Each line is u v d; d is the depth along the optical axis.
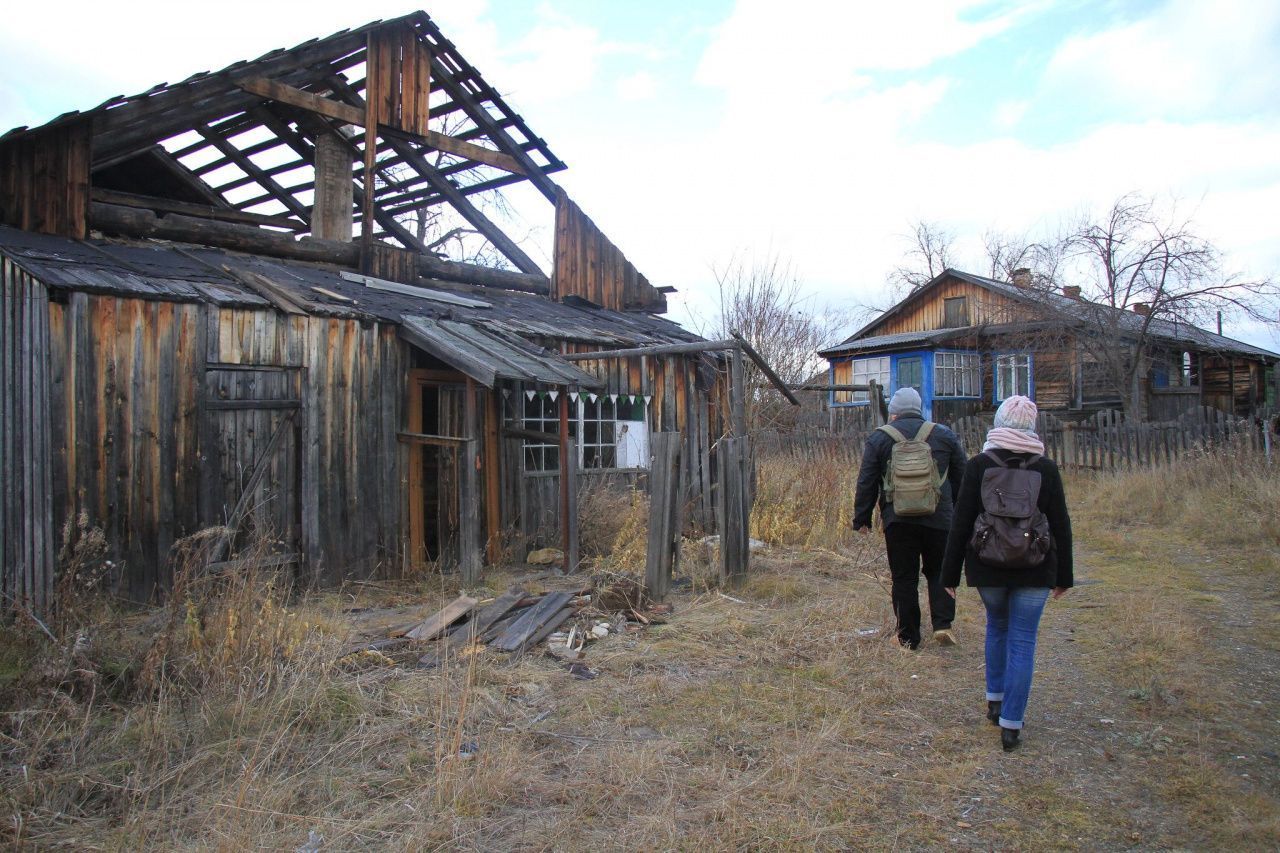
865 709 4.46
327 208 11.00
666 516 6.79
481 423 8.77
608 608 6.28
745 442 7.55
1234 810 3.31
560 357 8.41
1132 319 20.17
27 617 4.86
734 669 5.12
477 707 4.34
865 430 14.99
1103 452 14.38
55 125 7.70
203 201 13.48
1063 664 5.22
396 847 3.03
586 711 4.40
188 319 6.49
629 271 13.75
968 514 4.13
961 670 5.09
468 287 11.59
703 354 11.13
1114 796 3.48
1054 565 3.92
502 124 12.29
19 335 5.96
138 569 6.17
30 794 3.29
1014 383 24.36
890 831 3.21
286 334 7.09
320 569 7.22
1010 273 24.98
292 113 10.86
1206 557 8.41
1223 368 25.75
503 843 3.11
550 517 9.46
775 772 3.68
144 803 3.27
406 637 5.58
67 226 7.84
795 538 9.51
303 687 4.30
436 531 8.84
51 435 5.72
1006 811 3.37
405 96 11.05
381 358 7.80
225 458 6.73
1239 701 4.52
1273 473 10.59
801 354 22.45
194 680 4.29
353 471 7.53
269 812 3.19
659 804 3.38
